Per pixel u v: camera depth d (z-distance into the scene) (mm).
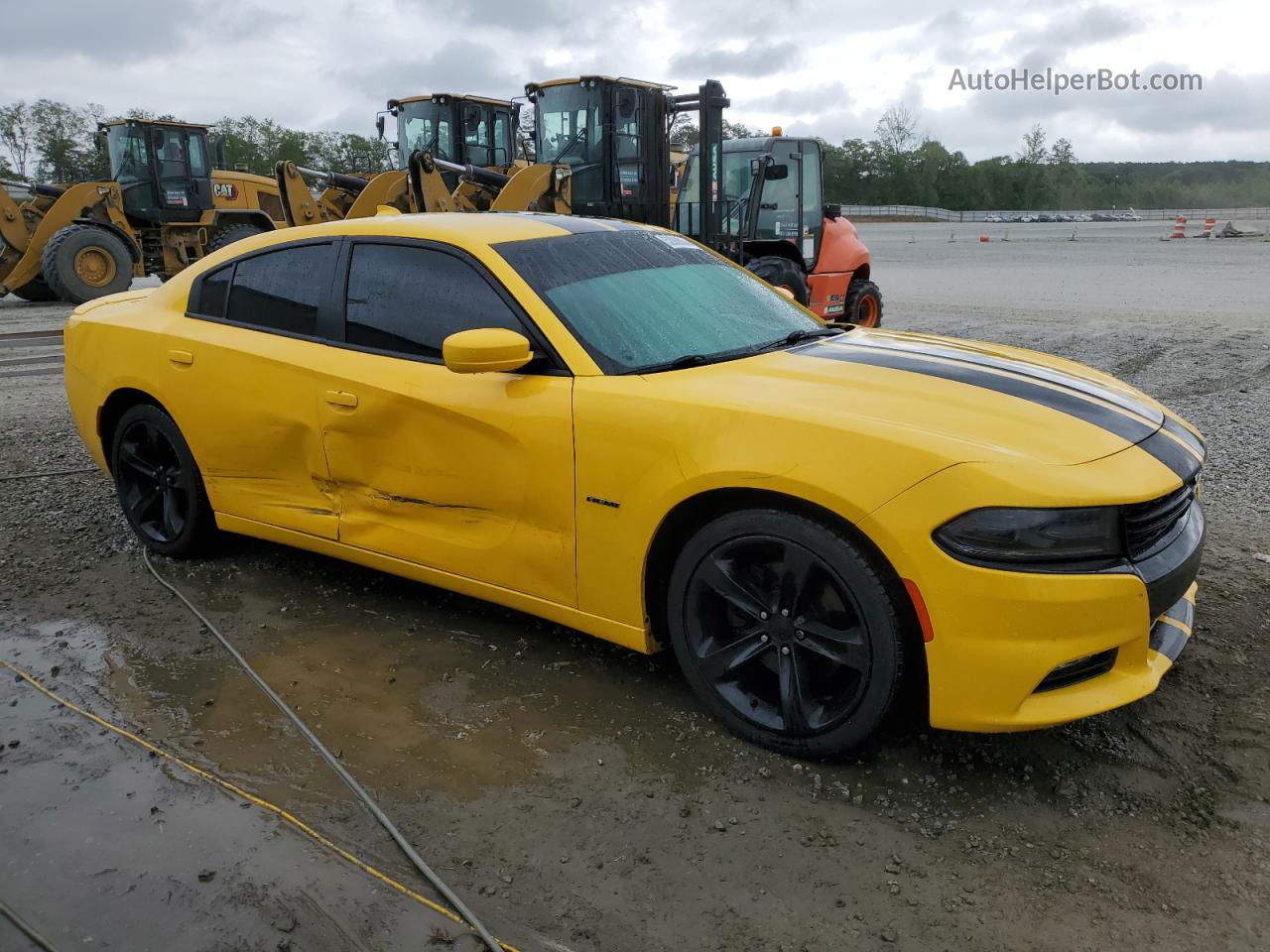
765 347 3355
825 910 2197
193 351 3961
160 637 3641
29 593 4051
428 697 3182
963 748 2805
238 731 2988
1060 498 2377
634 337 3207
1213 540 4340
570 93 12266
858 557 2525
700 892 2268
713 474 2678
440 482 3311
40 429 6855
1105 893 2225
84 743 2916
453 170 13648
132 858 2389
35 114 88000
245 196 19625
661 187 12914
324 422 3555
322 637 3631
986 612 2381
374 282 3555
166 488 4336
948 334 11062
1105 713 2957
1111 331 11031
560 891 2279
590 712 3072
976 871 2312
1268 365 8727
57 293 16094
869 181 110875
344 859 2395
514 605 3275
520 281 3238
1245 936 2080
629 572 2932
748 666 2891
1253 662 3227
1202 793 2572
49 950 2088
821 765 2760
